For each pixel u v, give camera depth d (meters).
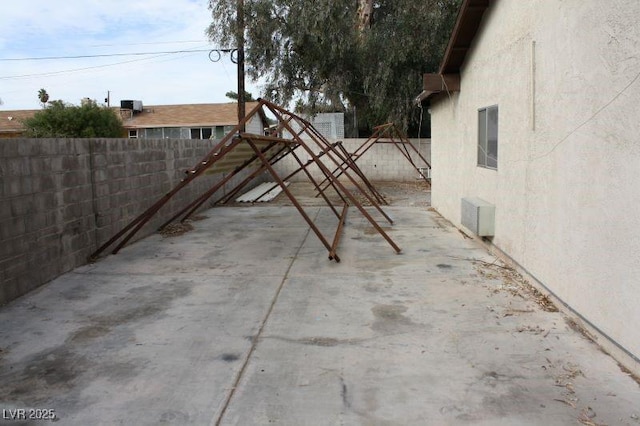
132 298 5.30
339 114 23.33
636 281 3.38
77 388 3.38
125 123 34.44
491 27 7.00
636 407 3.04
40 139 5.74
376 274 6.12
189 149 11.09
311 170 20.27
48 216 5.90
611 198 3.70
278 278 6.02
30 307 5.02
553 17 4.81
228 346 4.04
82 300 5.24
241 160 9.02
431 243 7.91
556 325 4.34
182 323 4.57
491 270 6.20
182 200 10.64
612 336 3.71
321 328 4.41
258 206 12.88
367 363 3.71
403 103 19.05
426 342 4.06
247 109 34.16
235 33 18.52
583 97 4.16
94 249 7.05
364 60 19.08
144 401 3.20
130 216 8.17
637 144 3.34
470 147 8.31
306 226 9.72
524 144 5.69
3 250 5.09
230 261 6.89
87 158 6.84
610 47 3.69
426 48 17.67
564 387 3.30
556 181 4.75
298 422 2.96
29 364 3.74
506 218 6.41
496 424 2.90
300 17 18.11
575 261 4.33
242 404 3.16
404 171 20.12
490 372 3.53
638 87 3.32
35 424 2.95
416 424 2.91
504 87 6.45
